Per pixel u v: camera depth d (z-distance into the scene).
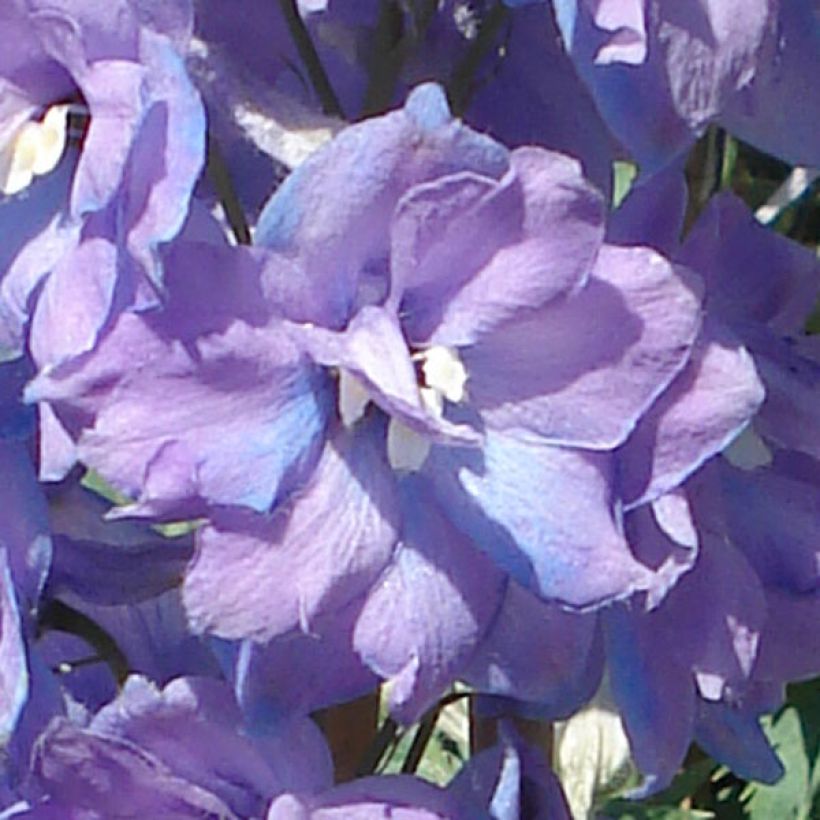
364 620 0.37
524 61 0.40
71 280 0.36
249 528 0.36
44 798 0.39
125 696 0.38
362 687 0.38
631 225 0.39
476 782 0.39
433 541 0.37
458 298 0.37
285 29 0.39
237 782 0.39
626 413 0.37
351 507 0.37
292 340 0.37
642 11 0.37
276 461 0.37
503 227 0.37
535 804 0.40
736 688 0.40
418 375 0.38
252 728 0.38
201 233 0.37
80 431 0.36
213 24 0.39
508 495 0.38
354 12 0.39
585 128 0.40
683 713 0.40
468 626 0.37
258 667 0.37
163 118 0.36
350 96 0.40
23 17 0.37
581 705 0.40
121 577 0.41
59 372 0.36
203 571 0.36
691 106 0.37
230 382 0.36
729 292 0.41
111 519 0.38
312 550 0.37
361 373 0.36
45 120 0.38
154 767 0.38
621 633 0.40
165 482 0.36
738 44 0.38
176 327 0.36
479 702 0.41
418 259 0.37
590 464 0.38
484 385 0.38
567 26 0.37
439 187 0.36
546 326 0.37
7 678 0.38
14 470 0.39
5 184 0.38
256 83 0.39
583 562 0.37
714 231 0.40
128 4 0.36
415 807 0.38
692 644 0.40
